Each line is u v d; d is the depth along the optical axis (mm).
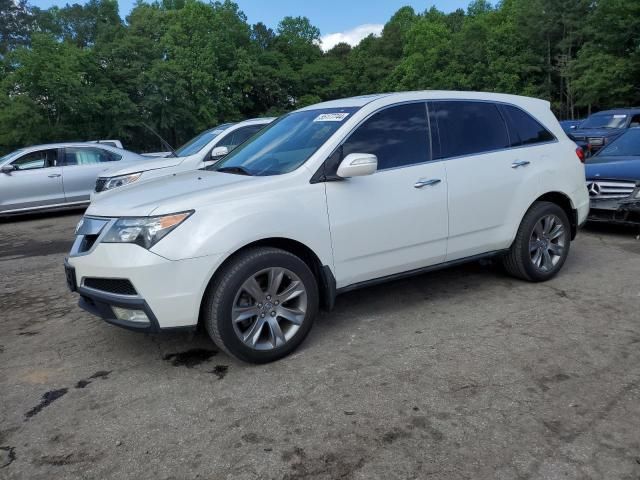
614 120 16141
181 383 3484
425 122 4477
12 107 29828
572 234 5520
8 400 3369
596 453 2609
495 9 56906
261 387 3379
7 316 5023
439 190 4367
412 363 3615
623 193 6816
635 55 34000
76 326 4648
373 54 70625
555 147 5242
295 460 2641
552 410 2988
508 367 3504
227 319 3479
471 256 4727
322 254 3836
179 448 2785
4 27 71375
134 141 39031
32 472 2641
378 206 4062
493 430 2820
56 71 31641
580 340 3879
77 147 12102
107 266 3410
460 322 4309
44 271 6777
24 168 11484
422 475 2492
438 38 54938
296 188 3762
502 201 4781
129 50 38094
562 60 42688
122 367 3771
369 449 2701
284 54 64438
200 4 52312
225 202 3521
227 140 8461
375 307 4734
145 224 3367
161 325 3373
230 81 49469
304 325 3805
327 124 4238
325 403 3150
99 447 2826
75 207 11977
